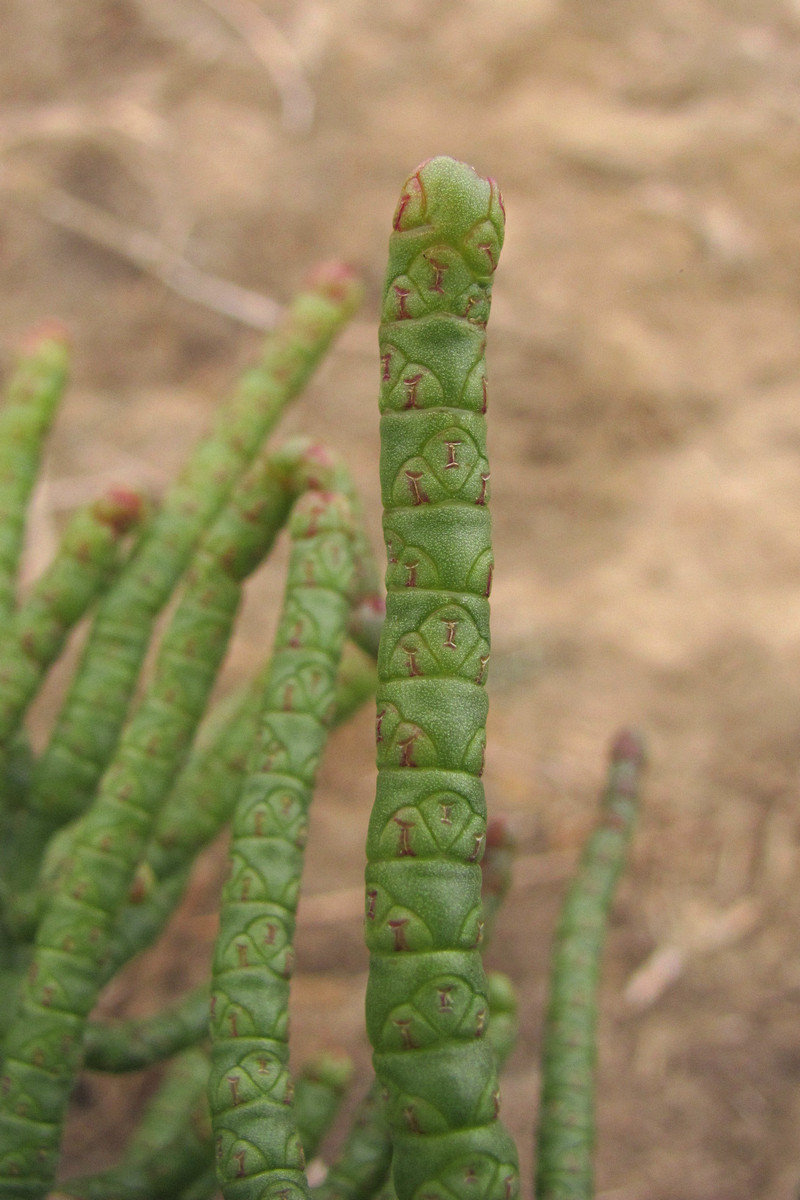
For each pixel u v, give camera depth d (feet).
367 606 0.41
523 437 1.23
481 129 1.51
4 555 0.43
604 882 0.44
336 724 0.48
